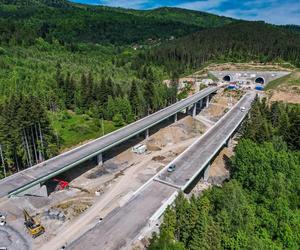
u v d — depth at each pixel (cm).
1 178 7606
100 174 8412
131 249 4647
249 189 7131
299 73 18950
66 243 5281
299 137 9262
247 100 15588
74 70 16988
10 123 7681
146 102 13550
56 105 13112
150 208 5738
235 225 4928
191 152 8550
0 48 17775
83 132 10994
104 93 13012
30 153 8294
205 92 16538
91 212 6462
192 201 4866
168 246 3928
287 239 5138
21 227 5562
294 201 6456
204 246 4134
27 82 13675
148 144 10800
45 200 6738
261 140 9344
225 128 10738
